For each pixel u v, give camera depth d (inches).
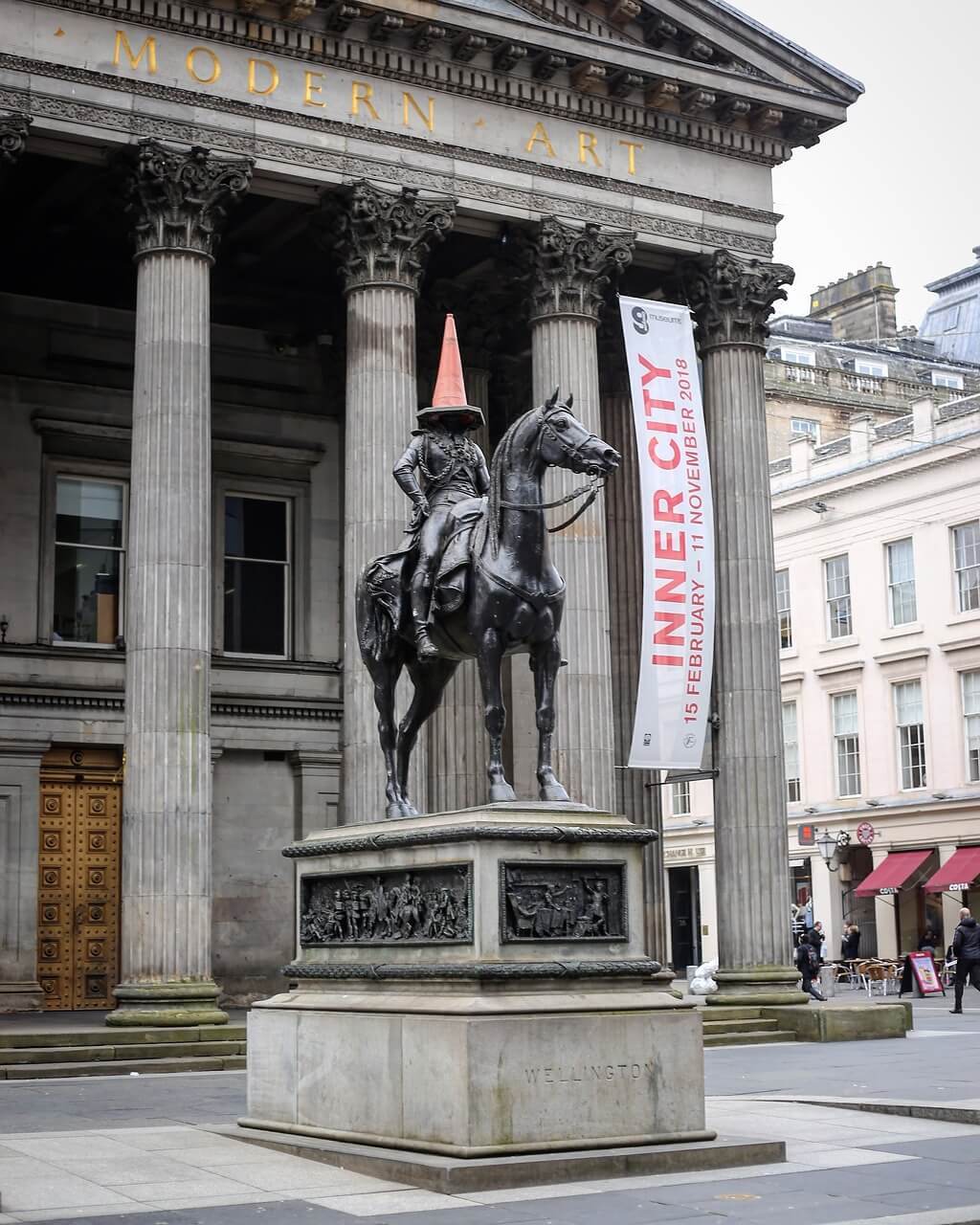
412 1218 474.0
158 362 1168.2
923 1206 495.2
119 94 1176.8
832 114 1440.7
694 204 1402.6
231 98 1215.6
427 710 676.1
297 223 1406.3
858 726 2642.7
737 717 1360.7
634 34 1401.3
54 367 1460.4
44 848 1400.1
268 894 1488.7
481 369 1605.6
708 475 1301.7
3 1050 1020.5
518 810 579.2
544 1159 532.7
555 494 1295.5
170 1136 656.4
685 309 1325.0
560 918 576.4
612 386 1605.6
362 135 1261.1
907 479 2573.8
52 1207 498.0
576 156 1352.1
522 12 1363.2
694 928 2920.8
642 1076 568.7
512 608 618.2
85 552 1461.6
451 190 1293.1
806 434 2869.1
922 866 2492.6
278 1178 546.0
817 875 2662.4
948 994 2041.1
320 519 1567.4
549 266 1336.1
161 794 1113.4
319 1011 618.2
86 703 1412.4
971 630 2452.0
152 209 1186.6
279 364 1577.3
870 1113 722.2
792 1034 1243.2
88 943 1403.8
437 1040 550.0
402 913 596.7
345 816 1187.9
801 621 2753.4
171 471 1152.2
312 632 1544.0
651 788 1545.3
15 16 1155.3
